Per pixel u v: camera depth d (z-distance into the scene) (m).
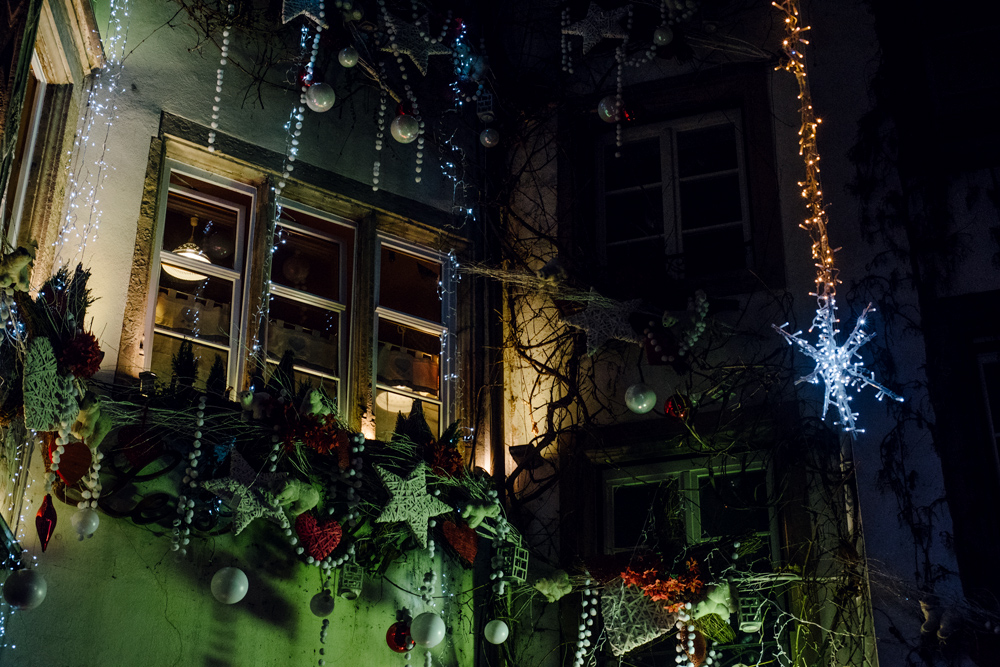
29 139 4.97
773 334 6.22
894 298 5.95
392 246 6.68
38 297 4.41
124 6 5.79
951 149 6.19
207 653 4.92
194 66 6.00
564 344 6.60
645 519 6.29
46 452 4.57
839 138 6.40
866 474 5.66
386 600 5.65
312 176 6.30
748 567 5.65
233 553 5.15
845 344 5.88
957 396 5.70
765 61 6.89
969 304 5.87
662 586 5.43
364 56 6.66
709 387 6.22
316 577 5.41
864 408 5.79
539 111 7.21
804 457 5.85
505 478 6.46
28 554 4.52
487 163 7.16
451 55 7.05
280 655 5.17
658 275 6.38
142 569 4.83
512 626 6.09
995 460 5.61
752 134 6.77
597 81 7.21
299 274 6.25
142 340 5.30
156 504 4.91
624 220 7.09
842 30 6.66
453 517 5.72
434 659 5.76
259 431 5.11
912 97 6.35
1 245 3.99
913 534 5.48
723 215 6.89
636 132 7.22
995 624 5.18
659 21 7.02
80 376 4.46
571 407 6.49
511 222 7.04
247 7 6.30
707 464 6.23
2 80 3.96
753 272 6.41
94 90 5.49
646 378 6.41
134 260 5.38
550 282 6.52
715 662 5.51
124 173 5.48
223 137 5.99
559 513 6.29
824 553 5.62
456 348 6.66
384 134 6.74
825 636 5.49
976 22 6.48
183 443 5.07
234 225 6.05
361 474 5.31
